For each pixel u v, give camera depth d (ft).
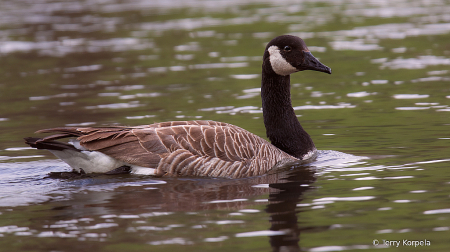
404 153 44.93
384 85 75.36
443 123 54.08
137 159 39.75
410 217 30.73
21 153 48.96
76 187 37.96
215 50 107.04
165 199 35.17
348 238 28.27
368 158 44.39
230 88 76.64
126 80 83.97
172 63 96.48
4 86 82.33
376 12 147.64
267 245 27.71
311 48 104.73
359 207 32.71
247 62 94.79
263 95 49.39
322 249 27.12
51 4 177.99
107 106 67.56
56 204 34.45
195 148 40.37
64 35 128.67
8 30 135.64
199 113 62.75
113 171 40.06
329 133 53.78
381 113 60.54
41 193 36.86
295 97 71.82
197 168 40.09
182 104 67.67
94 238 28.96
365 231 29.09
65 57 104.78
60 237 29.22
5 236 29.53
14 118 63.16
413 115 58.49
